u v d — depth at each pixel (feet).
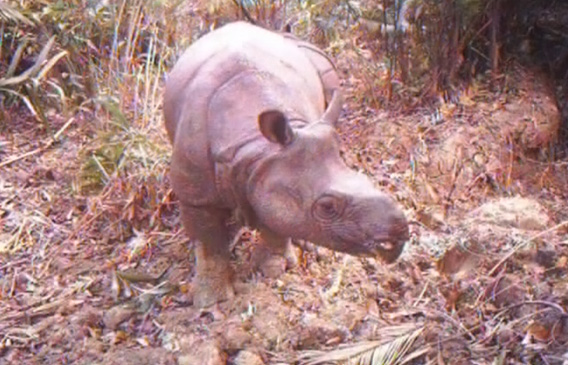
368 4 20.97
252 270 13.19
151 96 18.39
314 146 9.87
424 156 16.40
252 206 10.46
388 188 15.48
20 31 19.77
